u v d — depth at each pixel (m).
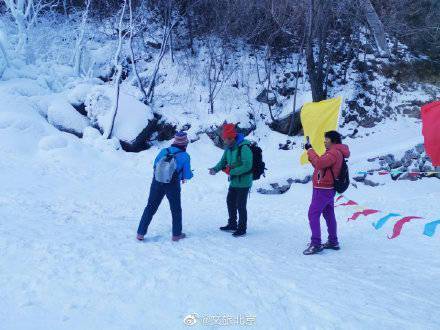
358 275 4.65
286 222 7.94
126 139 12.90
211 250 5.41
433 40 16.78
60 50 16.58
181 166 5.87
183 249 5.40
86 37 17.27
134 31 15.80
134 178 11.05
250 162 6.39
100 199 8.80
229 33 16.38
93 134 12.80
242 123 14.09
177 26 17.53
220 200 9.74
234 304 3.61
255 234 6.76
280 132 14.59
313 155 5.58
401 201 9.92
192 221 7.51
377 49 16.66
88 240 5.44
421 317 3.51
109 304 3.48
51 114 13.23
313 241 5.62
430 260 5.36
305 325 3.26
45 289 3.68
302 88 15.59
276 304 3.67
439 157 5.35
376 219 8.07
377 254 5.63
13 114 12.06
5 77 14.43
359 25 16.86
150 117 13.65
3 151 10.77
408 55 16.52
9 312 3.17
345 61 16.44
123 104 13.52
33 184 9.14
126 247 5.29
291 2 15.64
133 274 4.21
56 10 18.72
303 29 15.83
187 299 3.68
